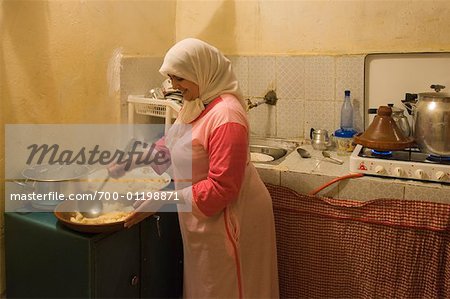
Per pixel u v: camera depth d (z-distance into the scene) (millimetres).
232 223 1552
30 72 1665
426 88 2080
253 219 1650
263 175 1903
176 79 1492
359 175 1742
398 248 1680
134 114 2279
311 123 2342
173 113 2129
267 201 1692
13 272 1648
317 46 2258
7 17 1550
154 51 2416
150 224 1732
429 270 1649
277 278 1807
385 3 2082
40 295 1582
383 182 1690
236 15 2402
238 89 1565
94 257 1436
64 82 1832
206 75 1491
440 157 1713
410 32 2062
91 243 1416
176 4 2543
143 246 1702
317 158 2041
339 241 1782
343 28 2186
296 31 2285
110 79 2105
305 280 1894
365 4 2121
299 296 1928
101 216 1560
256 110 2449
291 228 1867
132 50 2240
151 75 2408
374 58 2154
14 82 1607
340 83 2232
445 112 1645
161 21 2451
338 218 1760
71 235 1445
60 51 1794
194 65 1452
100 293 1479
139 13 2262
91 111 2004
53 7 1737
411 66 2088
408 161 1690
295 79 2326
